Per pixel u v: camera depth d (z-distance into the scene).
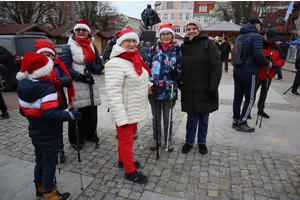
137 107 2.37
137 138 3.65
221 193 2.32
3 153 3.16
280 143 3.44
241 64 3.60
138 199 2.23
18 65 6.76
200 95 2.90
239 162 2.91
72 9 30.73
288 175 2.62
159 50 2.95
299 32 35.28
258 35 3.47
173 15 55.38
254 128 3.90
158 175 2.63
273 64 3.92
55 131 1.99
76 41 3.00
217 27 20.34
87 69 3.01
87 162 2.93
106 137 3.72
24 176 2.63
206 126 3.09
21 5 22.05
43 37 7.60
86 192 2.34
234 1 42.69
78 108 3.17
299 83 6.66
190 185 2.45
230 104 5.67
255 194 2.30
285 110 5.14
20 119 4.59
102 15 40.41
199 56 2.82
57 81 2.39
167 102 3.04
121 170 2.75
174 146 3.38
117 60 2.23
